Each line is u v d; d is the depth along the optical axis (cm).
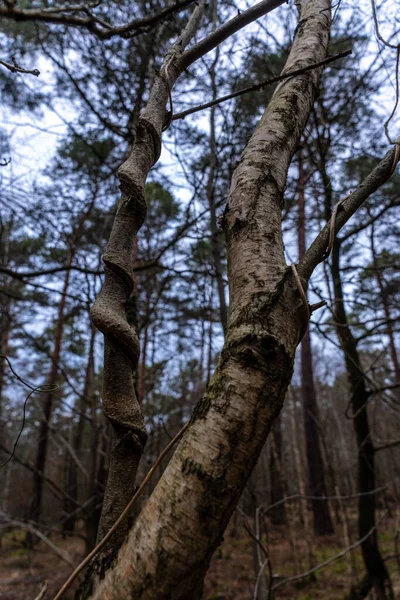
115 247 95
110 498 81
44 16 137
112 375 88
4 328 584
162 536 55
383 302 411
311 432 930
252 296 74
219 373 67
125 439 84
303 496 303
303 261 82
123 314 91
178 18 295
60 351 731
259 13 123
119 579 56
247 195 90
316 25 142
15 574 397
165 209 489
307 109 118
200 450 60
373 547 361
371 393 383
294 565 677
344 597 516
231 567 690
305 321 75
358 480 380
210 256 383
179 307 526
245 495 429
